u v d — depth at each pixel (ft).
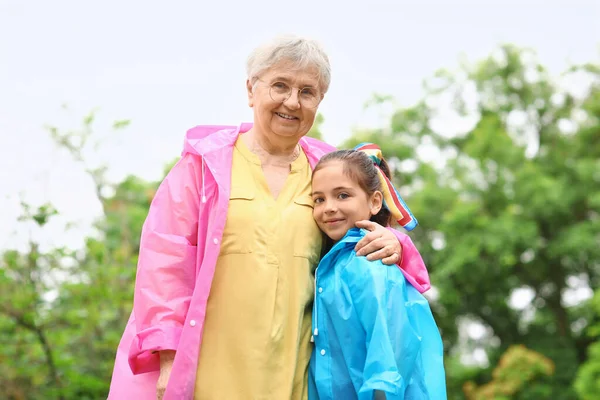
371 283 9.03
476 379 52.90
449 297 53.06
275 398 8.88
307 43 9.47
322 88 9.68
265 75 9.49
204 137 10.14
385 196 10.23
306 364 9.25
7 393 21.98
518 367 46.93
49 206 21.18
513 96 60.90
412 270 9.61
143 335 8.81
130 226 27.30
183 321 8.92
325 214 9.61
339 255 9.51
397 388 8.42
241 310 9.00
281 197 9.64
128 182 28.73
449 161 56.65
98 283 22.29
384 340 8.69
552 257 53.83
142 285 9.05
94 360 23.21
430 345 9.27
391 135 59.06
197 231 9.37
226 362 8.91
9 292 21.67
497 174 54.24
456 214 51.75
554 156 57.26
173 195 9.48
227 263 9.13
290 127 9.52
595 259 54.44
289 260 9.30
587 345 57.06
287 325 9.15
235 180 9.48
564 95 60.44
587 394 40.57
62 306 22.57
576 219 55.62
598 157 56.59
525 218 53.57
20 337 21.71
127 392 9.30
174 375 8.65
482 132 55.42
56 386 21.99
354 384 8.96
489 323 58.13
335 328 9.16
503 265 53.83
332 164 9.70
